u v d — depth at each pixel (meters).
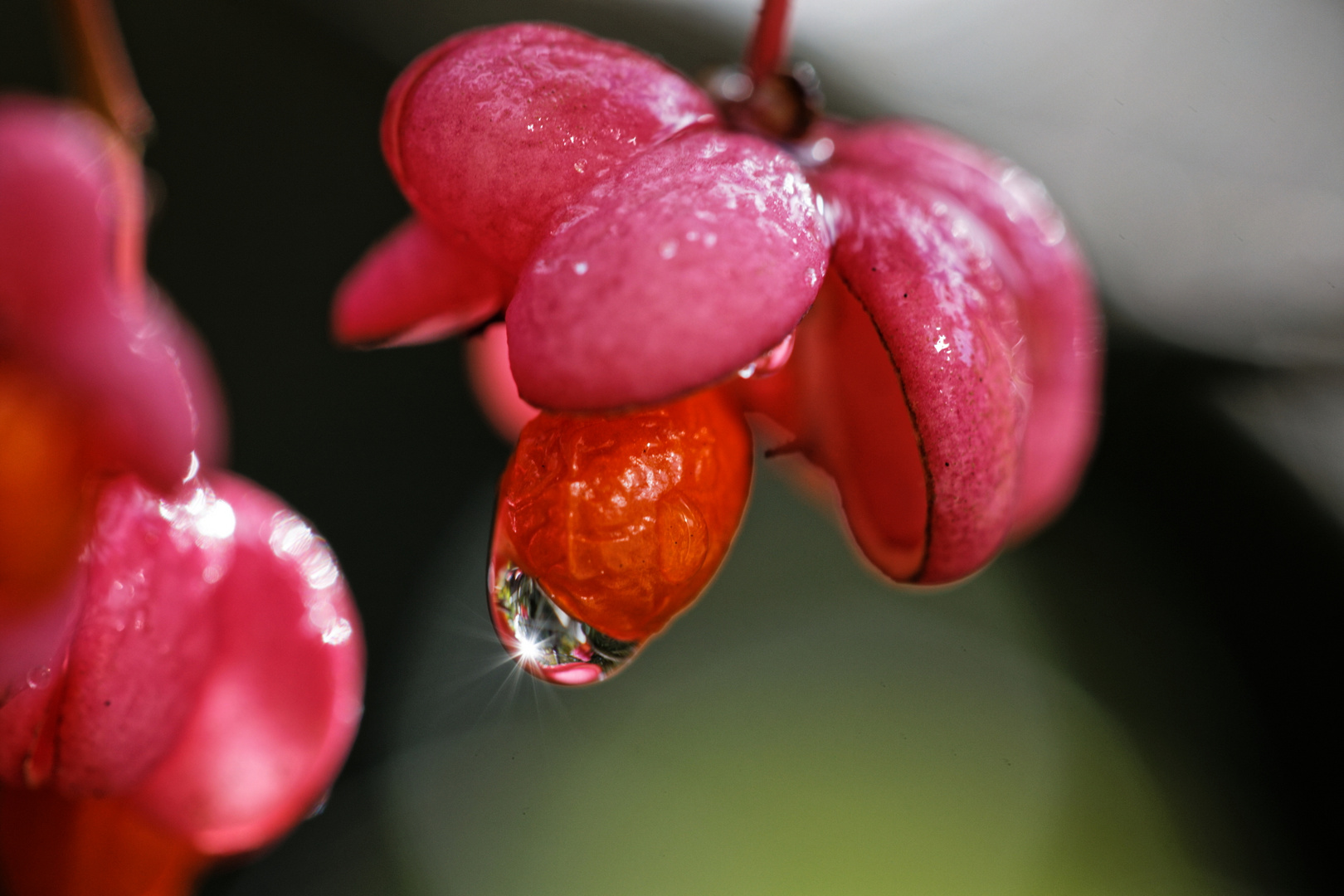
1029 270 0.07
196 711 0.07
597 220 0.07
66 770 0.07
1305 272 0.11
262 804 0.08
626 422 0.07
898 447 0.07
